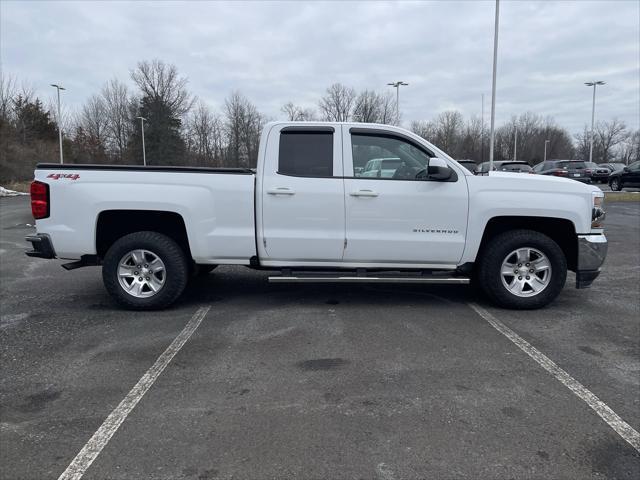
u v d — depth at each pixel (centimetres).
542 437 293
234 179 525
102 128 7556
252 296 613
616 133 8456
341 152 528
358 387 359
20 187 3347
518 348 435
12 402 339
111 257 536
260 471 262
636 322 509
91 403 337
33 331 483
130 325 500
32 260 862
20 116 4856
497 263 539
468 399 340
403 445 285
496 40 2330
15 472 262
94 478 256
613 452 279
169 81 7106
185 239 563
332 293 628
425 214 526
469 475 258
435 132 6431
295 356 417
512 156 7581
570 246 556
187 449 282
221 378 375
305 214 523
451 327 492
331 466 265
